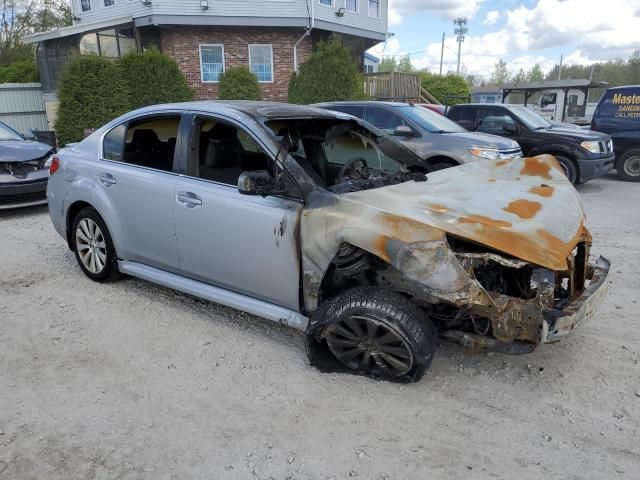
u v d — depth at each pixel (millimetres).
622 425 2883
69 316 4277
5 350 3732
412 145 8484
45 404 3092
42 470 2572
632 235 6730
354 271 3170
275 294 3551
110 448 2727
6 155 7574
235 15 20094
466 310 2926
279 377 3377
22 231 6973
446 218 3000
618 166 11617
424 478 2508
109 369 3488
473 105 11117
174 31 20406
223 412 3021
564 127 10773
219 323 4156
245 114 3748
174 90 17844
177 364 3551
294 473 2547
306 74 18672
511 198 3479
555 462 2609
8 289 4852
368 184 3689
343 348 3299
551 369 3441
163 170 4152
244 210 3551
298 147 4363
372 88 23375
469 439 2779
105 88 16000
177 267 4125
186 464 2613
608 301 4523
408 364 3111
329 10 21625
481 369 3447
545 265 2822
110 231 4523
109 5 21625
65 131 15820
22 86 21953
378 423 2906
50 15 33031
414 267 2857
